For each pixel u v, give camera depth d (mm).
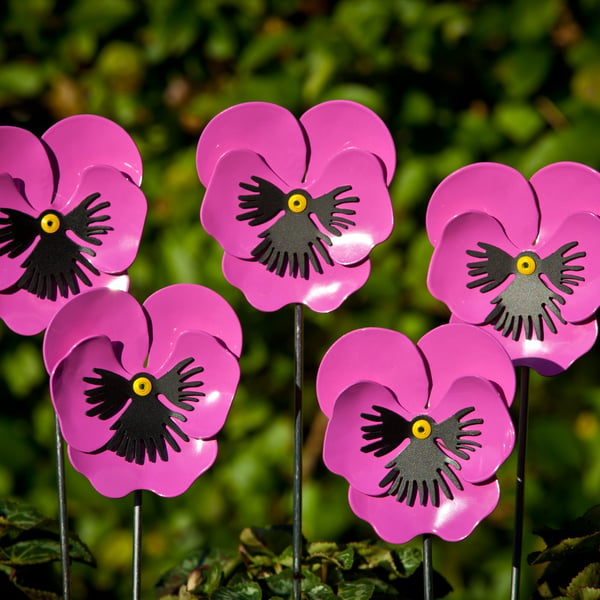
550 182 2016
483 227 2020
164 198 2688
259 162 2021
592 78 2602
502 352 1984
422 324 2689
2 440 2730
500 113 2682
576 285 2012
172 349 2020
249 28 2713
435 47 2604
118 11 2682
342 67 2609
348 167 2016
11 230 2025
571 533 2104
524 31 2594
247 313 2697
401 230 2680
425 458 2002
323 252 2023
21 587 2102
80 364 2004
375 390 2000
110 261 2027
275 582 2092
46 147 2029
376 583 2121
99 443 2008
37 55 2729
